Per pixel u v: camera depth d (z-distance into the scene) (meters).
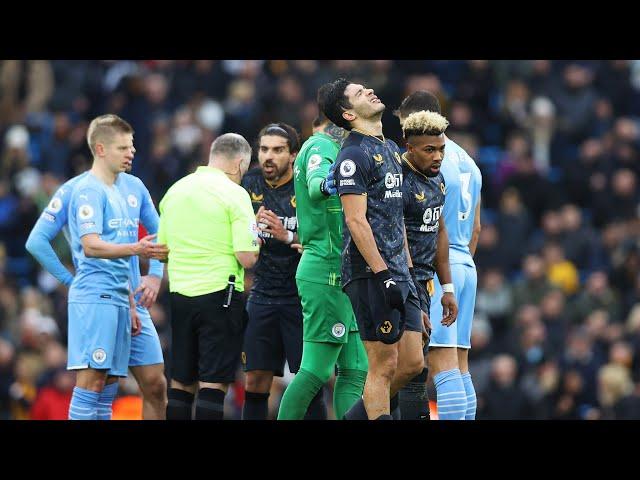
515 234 68.00
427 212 27.91
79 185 31.14
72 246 31.50
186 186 31.17
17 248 65.38
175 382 31.23
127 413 41.78
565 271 67.50
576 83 81.12
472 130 76.00
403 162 27.95
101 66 78.44
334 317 30.56
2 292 59.03
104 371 30.86
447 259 28.94
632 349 59.22
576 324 63.53
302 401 30.72
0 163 73.81
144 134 72.50
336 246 30.61
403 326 25.52
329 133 30.30
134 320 31.89
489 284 64.25
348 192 25.91
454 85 78.44
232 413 49.03
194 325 30.89
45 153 71.44
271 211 32.28
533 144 79.38
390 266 26.38
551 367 58.31
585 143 78.12
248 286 46.22
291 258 32.59
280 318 32.84
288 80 73.81
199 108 75.12
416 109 29.20
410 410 29.00
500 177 72.56
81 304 30.80
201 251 30.78
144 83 74.62
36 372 53.28
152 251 30.14
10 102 77.12
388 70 77.31
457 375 29.42
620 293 67.94
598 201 74.25
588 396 58.19
